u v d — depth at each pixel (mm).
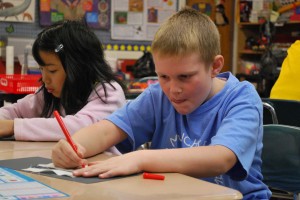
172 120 1269
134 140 1288
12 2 3953
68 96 1597
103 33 4461
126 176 918
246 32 5344
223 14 5293
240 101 1146
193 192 789
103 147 1210
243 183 1156
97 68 1616
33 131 1430
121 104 1574
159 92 1309
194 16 1128
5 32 3949
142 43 4629
